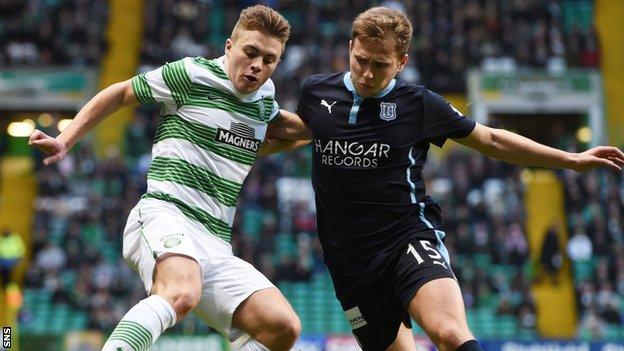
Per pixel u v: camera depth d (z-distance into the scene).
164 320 7.04
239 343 7.68
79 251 28.12
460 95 34.91
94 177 30.78
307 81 8.27
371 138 7.93
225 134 7.79
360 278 7.99
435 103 8.00
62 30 37.09
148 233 7.48
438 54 35.09
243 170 7.92
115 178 30.70
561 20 38.41
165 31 36.19
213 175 7.74
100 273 27.00
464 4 37.03
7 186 33.81
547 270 28.81
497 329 25.98
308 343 20.66
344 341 20.64
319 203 8.20
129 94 7.80
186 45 35.94
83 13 37.62
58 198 30.27
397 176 7.93
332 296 26.92
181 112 7.79
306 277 27.11
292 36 35.72
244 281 7.63
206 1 37.88
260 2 37.28
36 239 28.58
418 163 8.06
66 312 26.41
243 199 29.45
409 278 7.59
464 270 27.12
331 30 36.31
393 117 7.95
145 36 36.28
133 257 7.67
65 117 37.00
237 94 7.82
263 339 7.57
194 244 7.56
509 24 36.50
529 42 36.19
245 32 7.77
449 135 8.03
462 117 8.03
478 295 26.67
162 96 7.78
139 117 32.97
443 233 8.06
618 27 38.66
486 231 28.58
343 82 8.09
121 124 35.12
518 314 26.23
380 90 7.95
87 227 28.97
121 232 28.89
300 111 8.28
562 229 31.39
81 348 20.11
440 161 31.42
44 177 30.73
